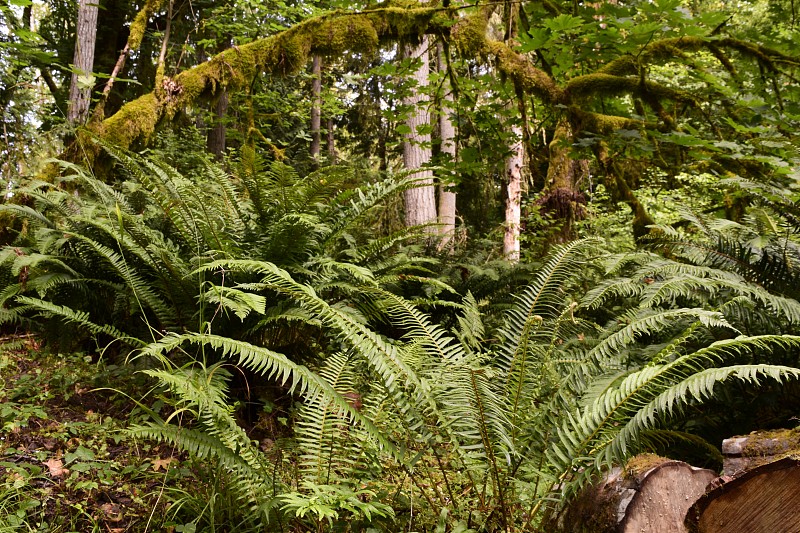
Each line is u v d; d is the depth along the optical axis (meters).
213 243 3.37
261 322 3.08
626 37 3.98
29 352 3.62
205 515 2.06
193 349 3.31
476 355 2.38
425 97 9.51
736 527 1.50
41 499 2.15
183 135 9.32
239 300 2.90
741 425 2.66
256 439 2.96
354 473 2.11
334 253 4.26
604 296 3.06
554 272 2.58
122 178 6.00
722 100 4.66
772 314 2.71
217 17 7.90
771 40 4.40
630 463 1.80
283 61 4.95
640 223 5.19
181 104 4.90
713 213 5.64
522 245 9.58
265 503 1.79
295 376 1.84
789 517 1.41
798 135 4.27
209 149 11.08
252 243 3.52
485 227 12.22
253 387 3.30
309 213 3.64
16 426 2.60
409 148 10.14
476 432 1.95
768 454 1.81
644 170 7.30
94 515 2.12
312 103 9.73
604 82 4.57
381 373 1.91
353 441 2.16
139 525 2.07
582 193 8.68
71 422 2.79
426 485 2.29
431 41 5.57
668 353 2.01
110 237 3.45
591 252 5.57
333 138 17.50
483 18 5.00
